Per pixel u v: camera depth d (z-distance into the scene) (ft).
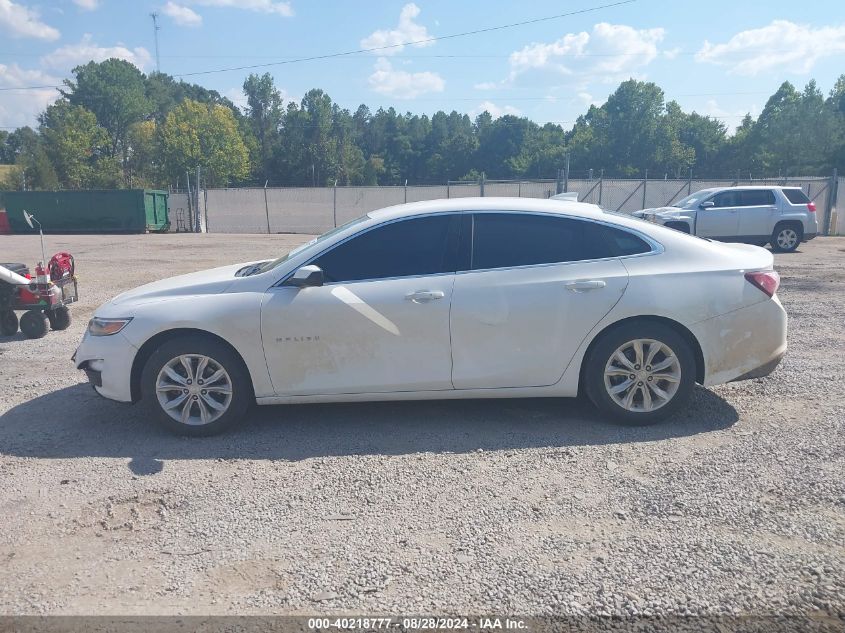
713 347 15.26
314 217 106.93
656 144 283.79
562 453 14.10
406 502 12.05
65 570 10.14
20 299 26.48
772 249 61.52
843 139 229.45
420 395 15.39
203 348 15.15
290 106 341.82
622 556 10.14
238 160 277.64
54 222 104.83
